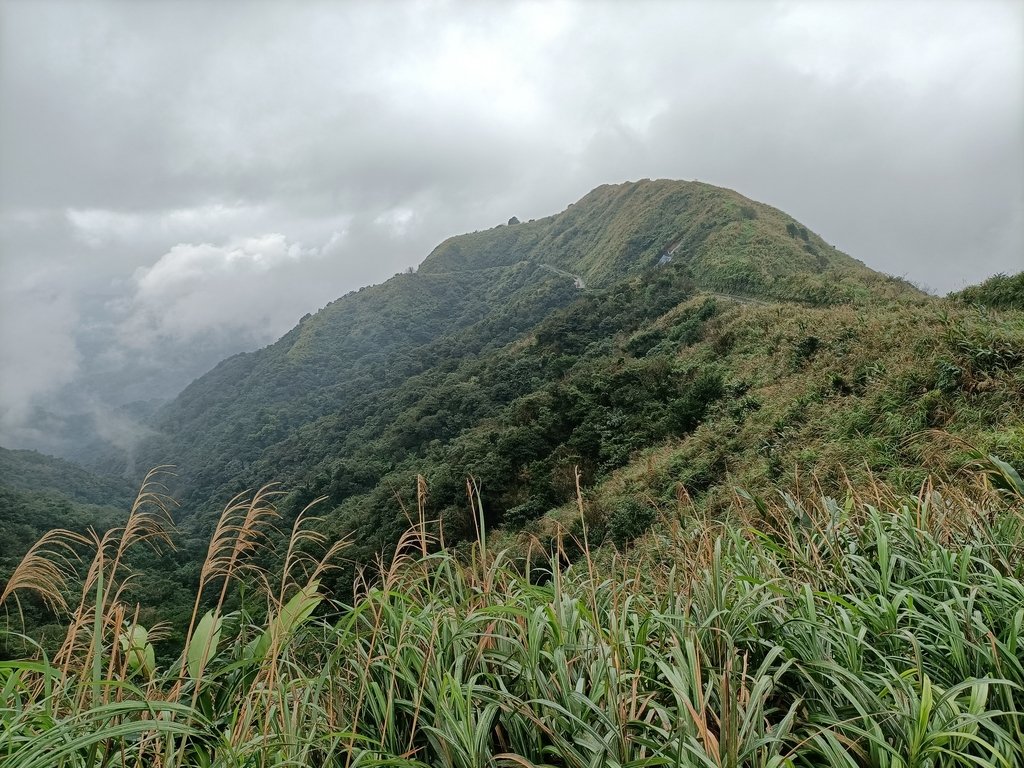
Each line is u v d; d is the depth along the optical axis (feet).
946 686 7.22
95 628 5.62
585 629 7.61
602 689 6.41
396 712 7.14
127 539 6.45
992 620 7.93
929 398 32.68
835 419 38.81
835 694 6.89
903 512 11.58
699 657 7.02
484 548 8.91
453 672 7.12
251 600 9.02
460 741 5.72
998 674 6.70
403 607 8.10
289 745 5.82
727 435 49.98
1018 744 5.82
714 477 44.39
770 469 36.86
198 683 6.25
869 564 9.73
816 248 188.96
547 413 84.07
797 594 8.69
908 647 7.74
